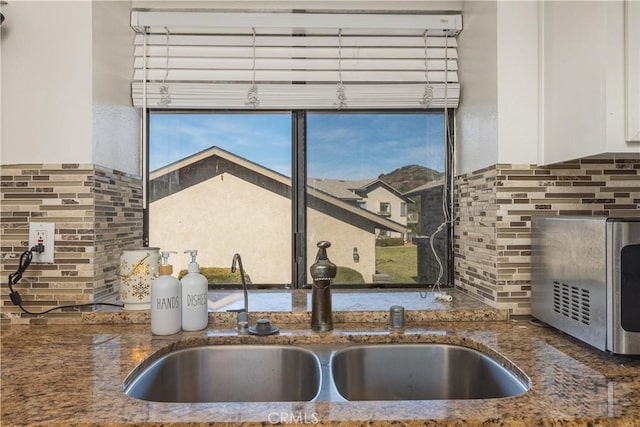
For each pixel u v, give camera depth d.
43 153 1.24
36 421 0.66
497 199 1.25
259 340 1.15
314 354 1.09
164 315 1.14
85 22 1.25
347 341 1.16
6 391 0.78
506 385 0.93
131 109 1.54
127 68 1.51
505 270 1.26
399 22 1.57
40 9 1.24
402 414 0.69
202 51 1.57
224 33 1.59
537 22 1.26
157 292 1.14
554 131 1.17
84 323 1.25
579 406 0.71
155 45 1.57
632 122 0.93
